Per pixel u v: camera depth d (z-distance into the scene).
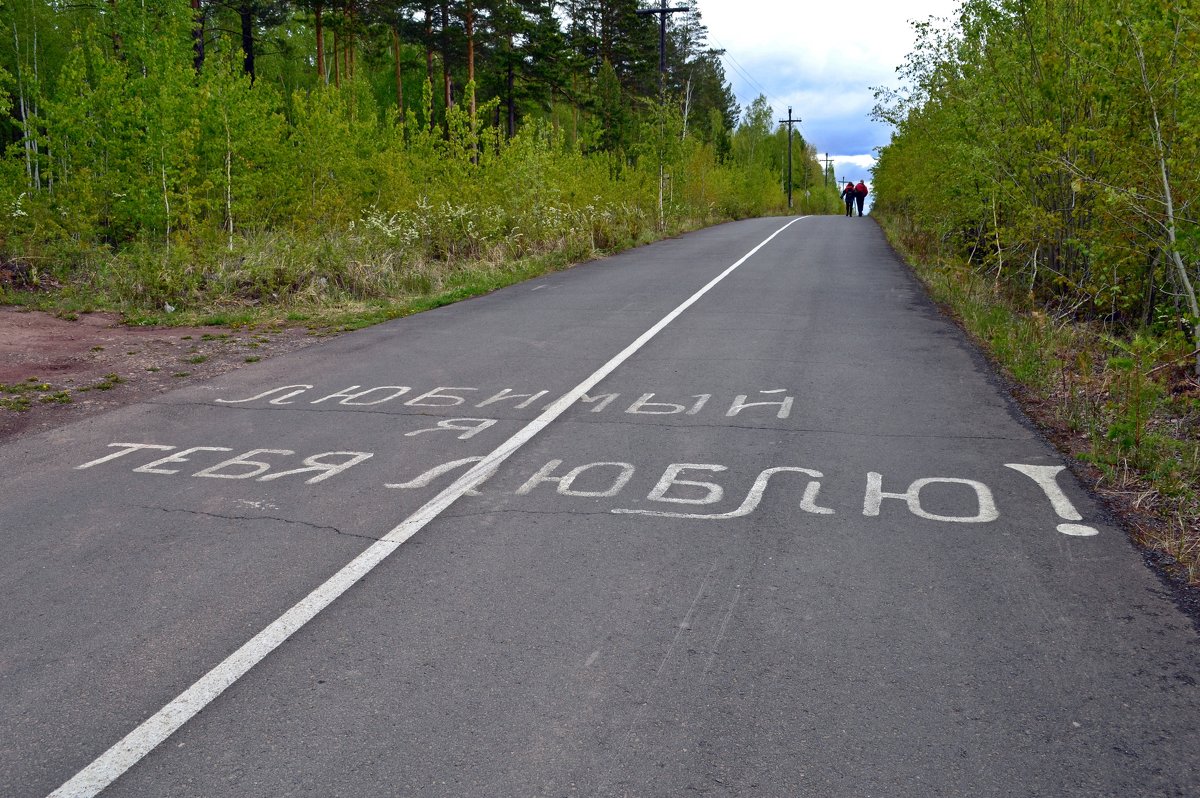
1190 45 7.32
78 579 4.01
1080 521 4.59
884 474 5.35
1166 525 4.52
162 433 6.46
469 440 6.18
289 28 47.47
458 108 22.61
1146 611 3.62
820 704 2.98
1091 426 5.92
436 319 11.78
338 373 8.50
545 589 3.85
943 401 7.16
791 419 6.65
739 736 2.80
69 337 10.30
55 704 3.02
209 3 34.56
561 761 2.69
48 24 38.75
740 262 19.14
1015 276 12.70
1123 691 3.04
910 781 2.59
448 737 2.81
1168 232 7.89
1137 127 8.32
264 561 4.18
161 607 3.72
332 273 13.58
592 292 14.38
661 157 32.62
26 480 5.43
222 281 12.91
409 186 19.94
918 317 11.57
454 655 3.31
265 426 6.63
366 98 35.59
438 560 4.17
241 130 17.45
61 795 2.55
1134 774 2.61
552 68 48.81
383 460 5.75
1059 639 3.40
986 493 5.01
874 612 3.62
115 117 16.45
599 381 8.00
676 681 3.12
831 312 12.01
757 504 4.86
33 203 14.76
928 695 3.02
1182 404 6.55
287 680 3.15
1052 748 2.73
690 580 3.93
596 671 3.19
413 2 43.41
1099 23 8.30
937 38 13.91
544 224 20.56
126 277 12.66
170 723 2.90
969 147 12.04
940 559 4.13
